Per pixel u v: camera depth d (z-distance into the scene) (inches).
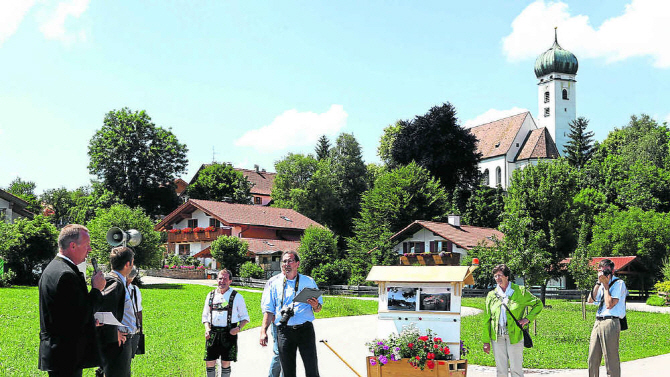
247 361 567.5
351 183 3671.3
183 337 730.2
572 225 1939.0
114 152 3208.7
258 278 2086.6
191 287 1754.4
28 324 784.9
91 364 283.9
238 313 416.2
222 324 413.1
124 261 343.9
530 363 561.6
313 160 3676.2
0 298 1112.2
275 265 2452.0
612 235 2365.9
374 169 4010.8
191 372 490.3
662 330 904.9
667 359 592.1
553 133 4763.8
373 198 2741.1
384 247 2149.4
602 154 3703.3
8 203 1893.5
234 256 2151.8
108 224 1771.7
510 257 1175.0
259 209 2787.9
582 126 3607.3
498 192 3230.8
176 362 539.5
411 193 2699.3
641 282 2160.4
